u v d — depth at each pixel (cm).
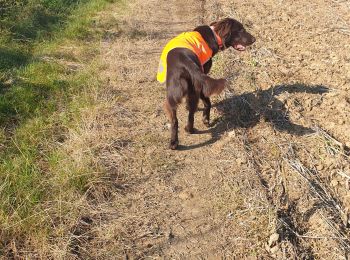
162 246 151
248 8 394
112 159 192
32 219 151
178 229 158
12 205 157
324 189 173
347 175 179
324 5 379
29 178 171
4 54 277
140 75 275
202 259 146
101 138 205
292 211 162
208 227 159
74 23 353
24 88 240
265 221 156
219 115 228
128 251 149
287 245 146
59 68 271
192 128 211
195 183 182
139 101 245
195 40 204
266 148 199
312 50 291
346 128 208
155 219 162
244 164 189
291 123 215
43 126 210
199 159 196
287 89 242
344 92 236
